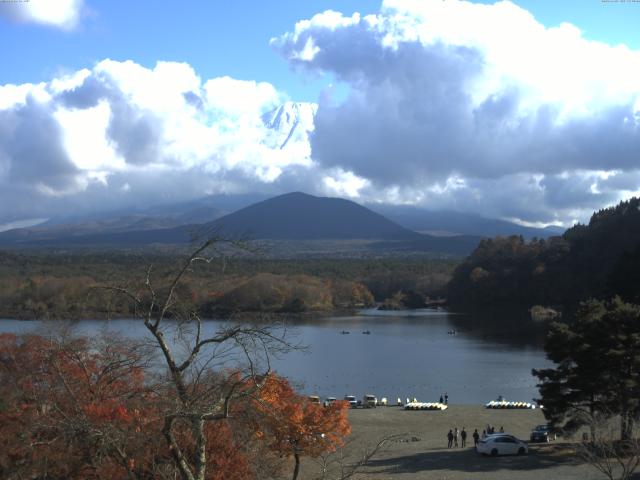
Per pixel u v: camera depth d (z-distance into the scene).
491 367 92.50
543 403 38.50
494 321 162.50
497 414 61.22
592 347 37.19
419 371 89.81
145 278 16.73
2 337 23.69
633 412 36.31
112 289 17.00
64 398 20.22
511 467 36.28
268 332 17.86
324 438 24.48
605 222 181.75
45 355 21.69
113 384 21.09
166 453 18.09
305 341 123.62
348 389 77.50
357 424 55.47
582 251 179.25
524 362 96.62
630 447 30.08
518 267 195.12
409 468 36.28
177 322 17.58
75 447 18.05
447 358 101.44
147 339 20.45
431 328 148.62
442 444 46.03
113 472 17.72
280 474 25.64
